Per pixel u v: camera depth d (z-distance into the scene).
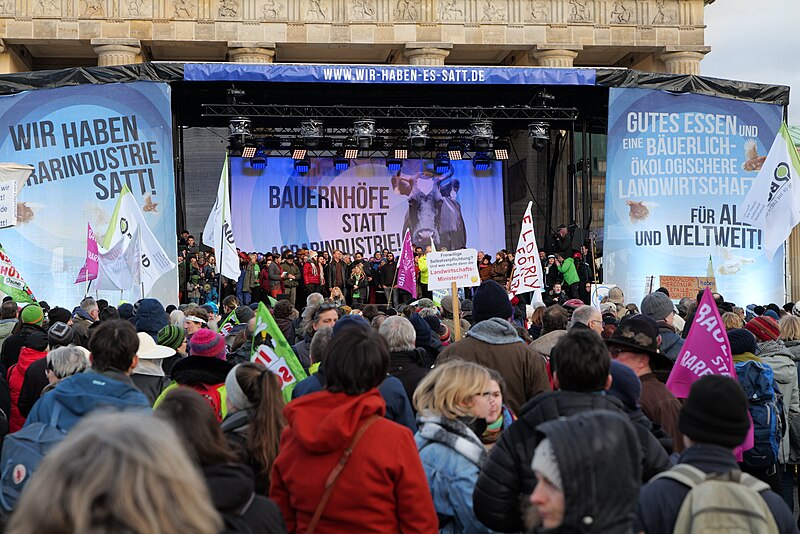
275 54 53.25
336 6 50.84
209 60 54.88
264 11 50.41
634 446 4.09
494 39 51.56
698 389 5.52
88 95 33.09
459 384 7.01
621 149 35.47
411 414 8.20
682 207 35.41
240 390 7.10
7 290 21.67
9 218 22.20
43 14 48.91
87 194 33.03
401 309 17.27
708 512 5.15
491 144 39.19
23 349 11.98
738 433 5.43
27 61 53.22
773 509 5.29
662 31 52.47
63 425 6.85
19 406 10.63
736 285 35.41
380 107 36.72
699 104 35.47
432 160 42.97
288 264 39.06
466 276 16.59
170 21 49.78
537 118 37.78
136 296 33.16
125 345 7.50
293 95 38.81
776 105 35.75
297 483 6.07
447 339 14.74
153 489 2.88
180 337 11.62
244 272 37.97
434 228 42.78
